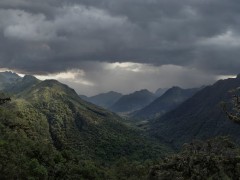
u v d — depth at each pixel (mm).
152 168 111438
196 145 102562
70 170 152625
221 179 84875
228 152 88688
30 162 128125
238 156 85750
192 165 95625
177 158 105125
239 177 82875
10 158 117125
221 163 86875
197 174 91438
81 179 152250
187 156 100062
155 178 108250
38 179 123625
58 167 148250
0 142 126500
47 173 133000
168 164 106500
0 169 108375
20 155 128625
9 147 127062
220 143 94562
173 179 99438
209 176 88438
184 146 107500
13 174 111188
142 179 165000
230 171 84562
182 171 98688
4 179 108750
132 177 177875
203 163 92812
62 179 146250
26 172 120188
